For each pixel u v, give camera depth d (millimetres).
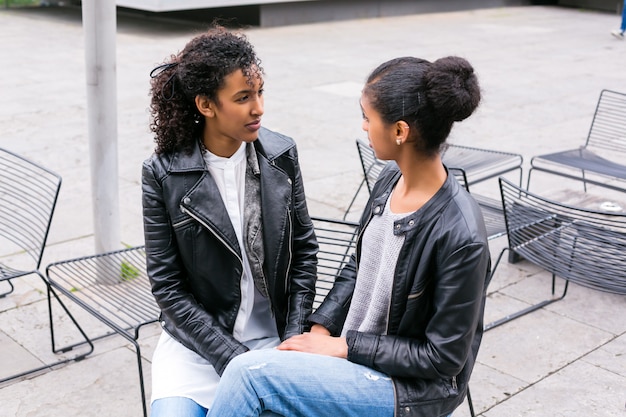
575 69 11188
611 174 4891
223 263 2359
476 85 1923
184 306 2348
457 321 1900
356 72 10633
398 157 1990
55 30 14078
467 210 1930
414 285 1961
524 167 6566
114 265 3768
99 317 3014
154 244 2359
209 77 2180
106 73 3949
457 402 2066
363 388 1969
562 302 4215
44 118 7855
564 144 7289
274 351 2008
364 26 15438
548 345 3760
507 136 7527
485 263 1910
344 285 2352
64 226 5074
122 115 7988
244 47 2209
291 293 2531
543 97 9281
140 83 9547
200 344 2314
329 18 16125
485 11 18609
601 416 3184
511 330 3895
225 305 2402
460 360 1925
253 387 1949
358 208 5555
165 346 2439
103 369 3494
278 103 8734
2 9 16938
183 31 14258
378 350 1979
